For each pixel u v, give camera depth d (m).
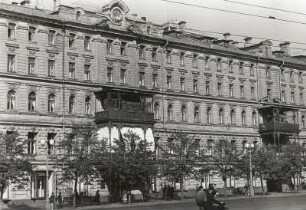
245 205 48.09
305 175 97.81
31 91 65.25
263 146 87.81
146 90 76.81
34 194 63.00
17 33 64.56
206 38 88.62
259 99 94.19
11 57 64.12
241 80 91.88
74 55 69.69
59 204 58.00
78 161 59.25
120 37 74.88
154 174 65.25
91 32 71.81
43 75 66.38
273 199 61.06
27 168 54.62
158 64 79.69
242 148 82.75
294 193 81.88
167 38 81.38
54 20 67.44
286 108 94.44
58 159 61.84
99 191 67.75
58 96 67.69
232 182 86.31
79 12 71.00
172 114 80.94
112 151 64.62
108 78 73.12
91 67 71.44
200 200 33.00
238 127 89.81
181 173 68.12
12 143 54.12
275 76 97.94
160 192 74.81
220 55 89.06
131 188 67.69
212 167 75.00
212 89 87.00
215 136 85.75
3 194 59.94
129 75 75.31
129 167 61.88
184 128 81.50
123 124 69.50
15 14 64.00
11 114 62.94
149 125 72.88
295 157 85.56
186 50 84.19
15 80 63.78
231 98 89.38
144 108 73.56
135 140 66.25
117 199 65.12
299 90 102.56
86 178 60.25
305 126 102.19
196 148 72.12
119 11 75.31
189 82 83.81
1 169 52.56
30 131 64.19
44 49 66.81
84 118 69.44
